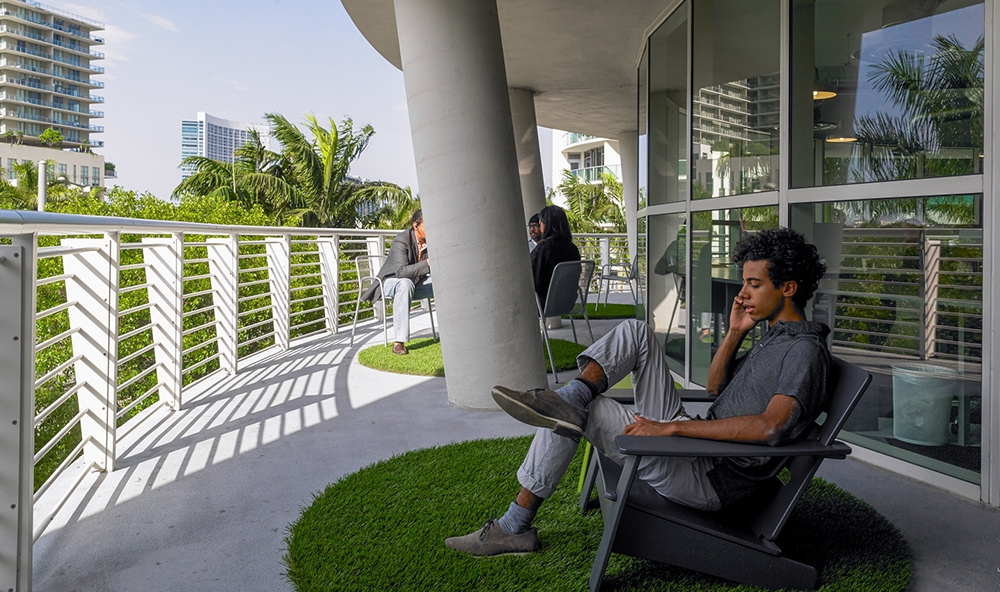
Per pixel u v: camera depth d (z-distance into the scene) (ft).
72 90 451.53
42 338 26.20
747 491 6.96
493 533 7.60
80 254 10.12
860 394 6.20
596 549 7.69
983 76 9.30
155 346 13.92
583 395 7.10
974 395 9.64
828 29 11.87
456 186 13.30
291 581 7.11
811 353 6.45
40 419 8.36
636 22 21.40
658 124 20.43
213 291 17.81
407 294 20.58
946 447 10.05
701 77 16.53
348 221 82.28
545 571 7.16
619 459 7.41
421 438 12.17
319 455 11.27
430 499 9.05
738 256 7.20
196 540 8.12
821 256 12.19
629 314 32.17
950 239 9.89
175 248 14.01
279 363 19.75
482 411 13.99
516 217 13.74
